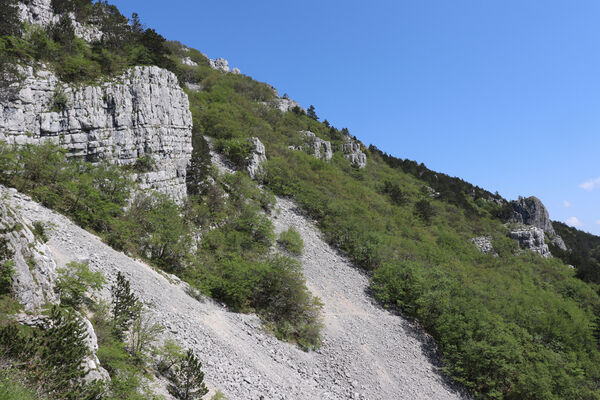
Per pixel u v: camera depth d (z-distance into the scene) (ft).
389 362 116.26
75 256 73.56
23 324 39.75
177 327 73.31
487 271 223.51
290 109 401.49
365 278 167.02
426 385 112.27
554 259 332.60
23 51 111.96
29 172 96.43
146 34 189.78
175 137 151.94
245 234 149.48
